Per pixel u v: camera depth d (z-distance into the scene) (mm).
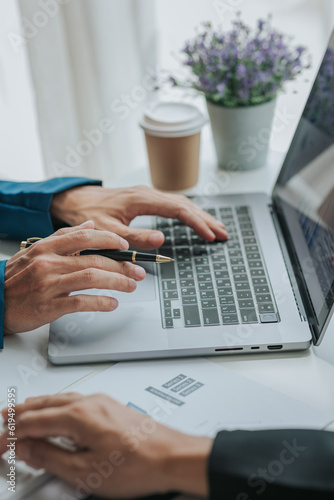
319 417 587
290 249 824
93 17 1377
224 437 531
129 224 896
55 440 570
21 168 1826
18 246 905
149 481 520
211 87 978
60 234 763
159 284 772
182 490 518
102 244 735
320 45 1690
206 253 832
